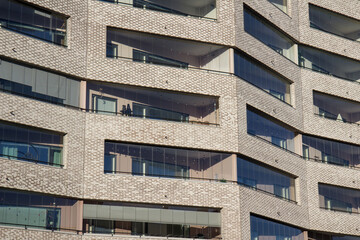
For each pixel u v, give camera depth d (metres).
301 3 63.00
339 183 60.53
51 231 44.31
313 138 60.47
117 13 50.31
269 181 54.22
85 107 47.88
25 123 44.72
